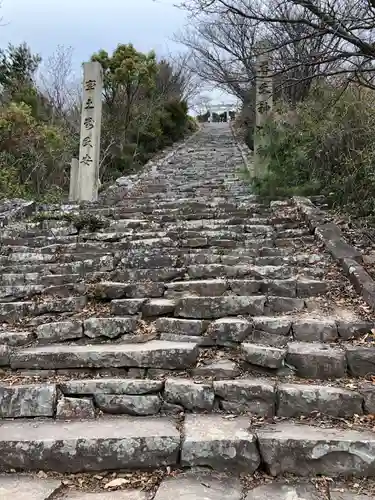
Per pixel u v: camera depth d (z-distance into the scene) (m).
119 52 17.30
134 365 3.26
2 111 11.98
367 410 2.76
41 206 8.73
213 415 2.83
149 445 2.49
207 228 6.53
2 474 2.48
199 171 13.82
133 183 12.20
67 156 13.38
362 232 5.82
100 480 2.43
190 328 3.69
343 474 2.38
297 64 5.08
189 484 2.33
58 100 19.05
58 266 5.31
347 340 3.45
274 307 3.96
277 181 8.21
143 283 4.43
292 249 5.42
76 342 3.73
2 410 2.92
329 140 7.61
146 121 18.77
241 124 20.86
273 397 2.83
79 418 2.88
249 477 2.40
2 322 4.20
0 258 5.70
